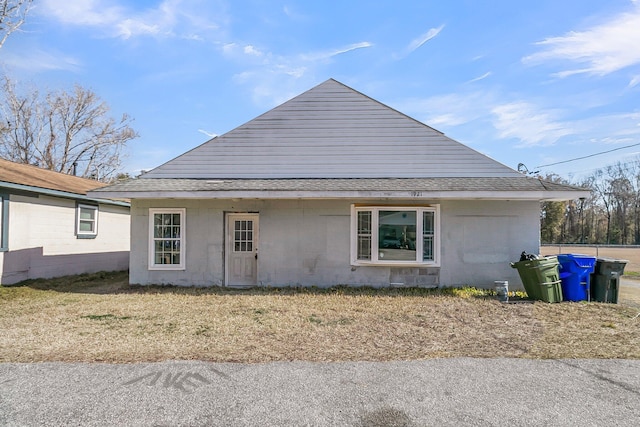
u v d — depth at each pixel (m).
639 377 4.42
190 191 10.11
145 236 11.13
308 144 11.79
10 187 11.05
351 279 10.87
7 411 3.60
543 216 47.28
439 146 11.58
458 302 8.80
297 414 3.57
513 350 5.40
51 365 4.70
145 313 7.66
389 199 10.86
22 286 11.09
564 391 4.05
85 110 33.59
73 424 3.39
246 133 11.86
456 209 10.74
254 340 5.83
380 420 3.47
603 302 8.86
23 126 30.86
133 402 3.78
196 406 3.71
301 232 10.99
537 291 8.98
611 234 49.62
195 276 11.05
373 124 11.74
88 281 12.62
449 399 3.87
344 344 5.66
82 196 13.90
